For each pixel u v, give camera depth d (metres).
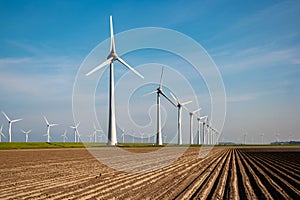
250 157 52.50
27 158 42.47
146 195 17.28
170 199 16.25
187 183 21.66
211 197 17.16
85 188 19.39
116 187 19.80
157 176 25.17
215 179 24.09
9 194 17.48
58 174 26.02
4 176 24.80
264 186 21.23
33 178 23.69
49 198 16.44
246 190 19.45
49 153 53.25
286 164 38.66
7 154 50.69
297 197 17.69
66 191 18.34
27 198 16.42
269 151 79.69
